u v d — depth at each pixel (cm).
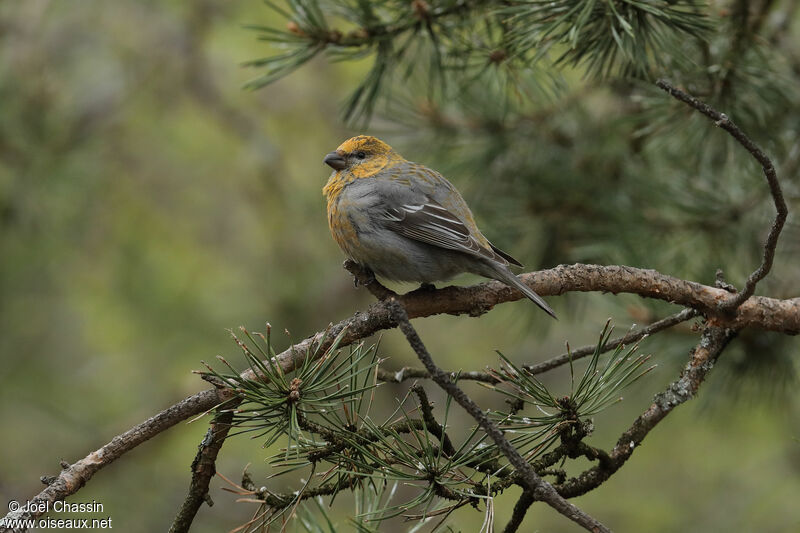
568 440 619
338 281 1591
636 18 761
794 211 952
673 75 890
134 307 1493
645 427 657
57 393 1530
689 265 980
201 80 1667
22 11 1473
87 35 1591
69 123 1466
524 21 786
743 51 882
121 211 1580
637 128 1046
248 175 1653
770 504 1421
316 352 606
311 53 857
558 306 1115
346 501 1227
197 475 602
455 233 873
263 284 1556
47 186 1403
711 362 691
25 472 1469
